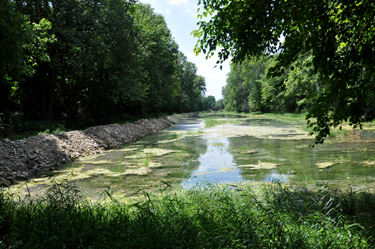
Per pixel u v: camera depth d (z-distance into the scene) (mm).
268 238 2887
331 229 3330
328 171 7770
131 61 21781
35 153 9695
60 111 25469
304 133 19344
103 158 11305
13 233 2984
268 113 57969
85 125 23141
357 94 3736
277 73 3947
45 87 21250
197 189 5465
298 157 10352
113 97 24781
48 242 2777
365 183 6223
